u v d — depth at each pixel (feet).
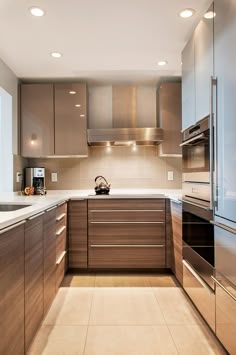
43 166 11.57
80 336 5.73
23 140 10.62
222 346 5.36
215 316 5.41
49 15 6.38
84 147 10.62
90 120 11.53
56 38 7.47
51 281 6.92
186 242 7.39
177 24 6.79
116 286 8.44
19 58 8.74
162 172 11.57
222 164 4.99
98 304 7.20
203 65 6.13
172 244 9.19
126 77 10.58
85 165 11.57
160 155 11.05
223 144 4.95
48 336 5.72
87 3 5.96
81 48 8.08
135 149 11.57
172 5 6.06
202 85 6.20
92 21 6.64
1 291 3.82
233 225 4.55
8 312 4.05
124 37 7.44
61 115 10.64
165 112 10.68
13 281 4.26
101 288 8.27
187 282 7.36
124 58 8.82
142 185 11.56
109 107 11.55
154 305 7.13
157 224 9.53
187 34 7.25
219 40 5.17
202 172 6.17
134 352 5.21
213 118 5.38
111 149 11.57
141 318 6.47
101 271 9.73
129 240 9.55
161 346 5.39
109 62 9.12
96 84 11.37
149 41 7.68
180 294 7.81
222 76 5.02
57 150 10.62
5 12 6.25
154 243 9.53
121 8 6.14
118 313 6.72
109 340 5.59
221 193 5.04
